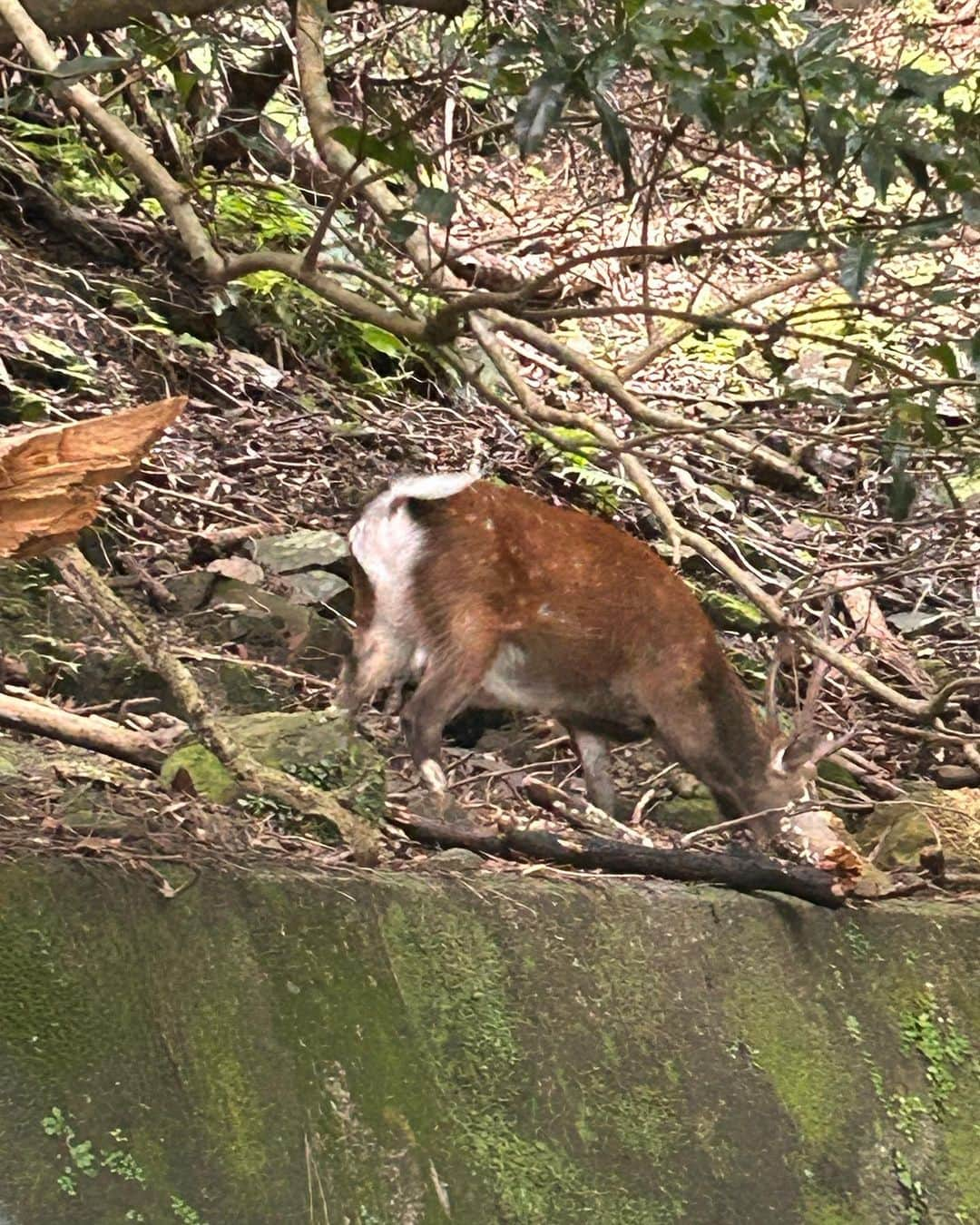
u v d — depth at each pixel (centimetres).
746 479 566
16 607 423
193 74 481
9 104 521
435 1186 333
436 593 429
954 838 500
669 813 480
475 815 427
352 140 369
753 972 411
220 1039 320
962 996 443
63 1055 302
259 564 489
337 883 353
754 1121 390
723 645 558
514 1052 360
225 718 400
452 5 473
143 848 338
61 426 341
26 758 370
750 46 325
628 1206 359
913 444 416
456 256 460
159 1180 301
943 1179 413
